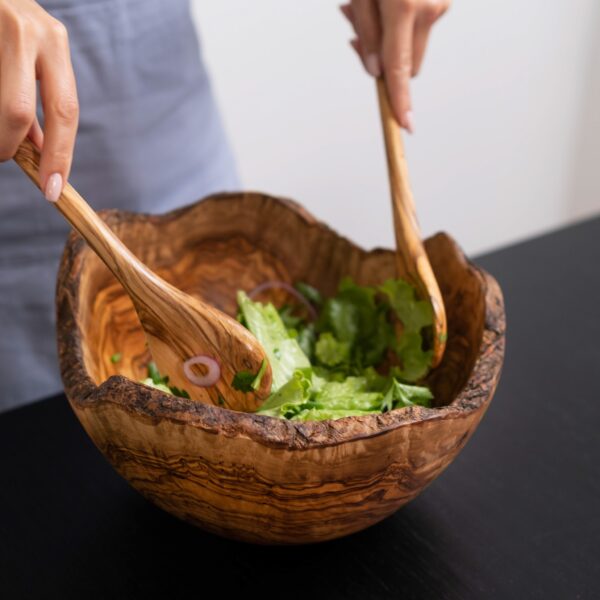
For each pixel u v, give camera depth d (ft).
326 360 2.95
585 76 6.57
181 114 3.89
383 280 3.01
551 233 3.86
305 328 3.08
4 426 2.98
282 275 3.14
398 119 3.15
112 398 2.28
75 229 2.64
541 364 3.19
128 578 2.53
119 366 2.90
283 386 2.61
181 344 2.60
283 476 2.26
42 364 3.82
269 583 2.52
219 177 4.13
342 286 3.03
